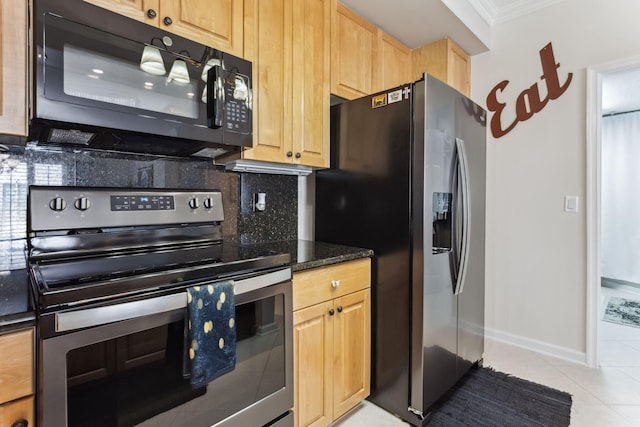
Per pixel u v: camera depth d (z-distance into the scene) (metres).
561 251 2.37
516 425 1.65
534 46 2.47
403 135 1.69
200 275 1.07
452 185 1.82
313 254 1.62
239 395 1.18
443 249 1.80
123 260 1.19
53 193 1.21
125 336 0.90
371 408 1.81
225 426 1.14
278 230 2.06
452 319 1.86
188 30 1.30
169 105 1.22
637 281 4.32
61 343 0.80
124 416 0.91
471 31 2.39
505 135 2.62
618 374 2.14
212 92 1.31
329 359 1.55
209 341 1.02
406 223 1.69
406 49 2.59
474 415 1.73
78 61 1.02
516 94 2.56
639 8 2.07
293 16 1.69
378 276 1.80
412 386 1.68
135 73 1.14
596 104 2.22
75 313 0.81
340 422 1.69
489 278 2.70
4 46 0.92
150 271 1.00
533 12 2.47
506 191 2.61
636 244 4.32
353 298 1.68
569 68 2.33
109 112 1.08
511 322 2.60
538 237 2.47
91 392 0.85
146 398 0.95
